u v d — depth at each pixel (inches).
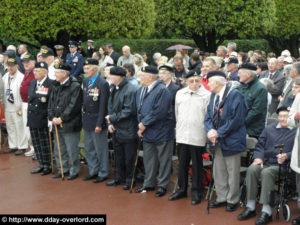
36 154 287.3
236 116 205.5
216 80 210.1
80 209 218.7
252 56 439.5
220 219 202.7
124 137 246.5
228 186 217.9
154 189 247.9
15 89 329.4
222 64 285.0
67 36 658.8
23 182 265.3
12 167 299.0
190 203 224.7
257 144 216.1
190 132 222.5
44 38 625.9
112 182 257.6
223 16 661.3
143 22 633.0
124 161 255.4
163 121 235.5
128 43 789.9
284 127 212.8
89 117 260.4
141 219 203.9
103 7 585.0
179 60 340.8
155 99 233.0
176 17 677.3
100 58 514.0
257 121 231.5
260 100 228.7
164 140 235.5
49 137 279.6
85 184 260.1
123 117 244.1
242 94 213.5
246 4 666.2
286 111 210.7
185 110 224.1
